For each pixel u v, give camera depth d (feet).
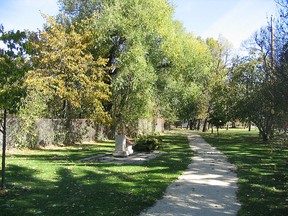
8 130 59.52
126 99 90.79
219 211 23.66
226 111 112.37
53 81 70.23
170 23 89.86
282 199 27.32
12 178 34.04
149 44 86.48
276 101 31.96
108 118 81.15
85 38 78.95
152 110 110.73
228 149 73.20
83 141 87.56
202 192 29.60
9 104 27.53
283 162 50.47
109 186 31.14
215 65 179.42
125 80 80.79
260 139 111.34
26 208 23.25
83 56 80.79
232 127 275.59
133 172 39.78
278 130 31.78
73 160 50.85
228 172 40.91
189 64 101.86
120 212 22.59
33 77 64.64
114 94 89.56
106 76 82.89
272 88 34.47
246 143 92.48
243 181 35.04
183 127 278.87
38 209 23.04
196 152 66.18
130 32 78.54
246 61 100.73
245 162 50.42
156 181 34.09
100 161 50.70
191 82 107.04
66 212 22.38
